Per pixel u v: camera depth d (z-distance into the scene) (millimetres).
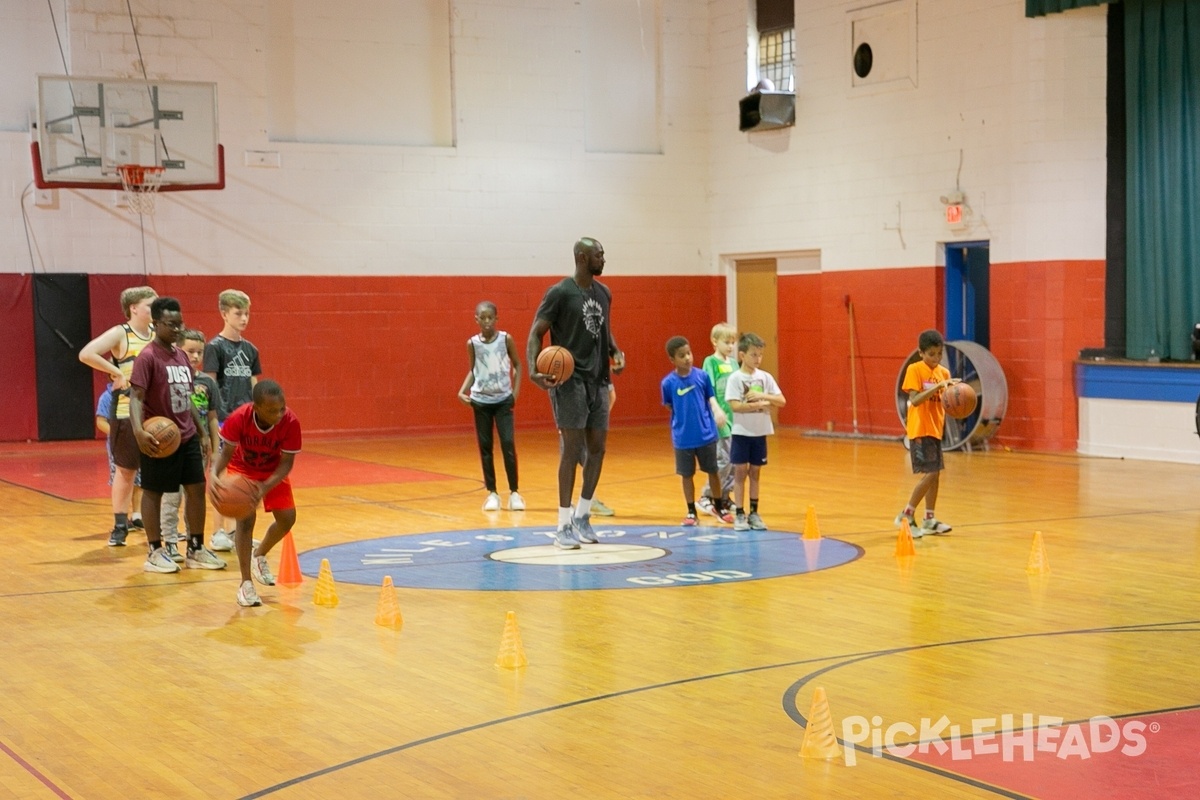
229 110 18219
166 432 8305
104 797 4406
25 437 17406
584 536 9734
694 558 9031
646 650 6387
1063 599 7543
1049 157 15773
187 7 17922
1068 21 15586
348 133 19062
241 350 9328
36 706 5551
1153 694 5504
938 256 17328
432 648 6488
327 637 6754
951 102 16938
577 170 20406
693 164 21188
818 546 9516
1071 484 12930
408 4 19328
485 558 9094
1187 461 14625
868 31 18078
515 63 19922
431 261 19484
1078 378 15758
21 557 9203
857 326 18531
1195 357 14656
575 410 9352
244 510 7348
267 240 18500
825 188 18969
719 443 10953
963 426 16188
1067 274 15758
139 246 17797
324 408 18922
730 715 5262
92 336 17578
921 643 6473
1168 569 8445
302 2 18672
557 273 20359
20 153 17141
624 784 4453
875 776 4488
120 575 8523
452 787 4449
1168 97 14898
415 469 15039
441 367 19641
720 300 21344
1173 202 14930
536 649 6438
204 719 5320
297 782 4523
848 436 18016
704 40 21094
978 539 9734
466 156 19641
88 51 17406
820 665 6059
